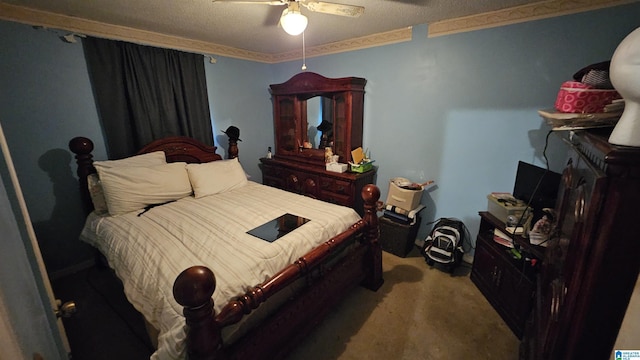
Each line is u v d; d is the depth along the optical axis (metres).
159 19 2.13
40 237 2.19
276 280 1.23
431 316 1.85
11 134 1.98
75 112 2.22
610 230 0.70
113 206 1.98
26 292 0.56
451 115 2.38
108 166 2.09
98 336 1.70
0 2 1.80
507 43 2.00
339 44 2.93
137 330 1.73
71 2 1.80
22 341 0.46
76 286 2.17
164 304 1.15
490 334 1.70
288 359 1.53
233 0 1.38
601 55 1.69
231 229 1.71
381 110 2.81
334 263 1.80
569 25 1.75
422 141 2.60
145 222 1.84
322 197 3.09
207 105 2.99
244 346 1.14
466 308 1.92
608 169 0.68
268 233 1.64
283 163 3.37
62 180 2.23
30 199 2.11
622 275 0.72
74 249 2.35
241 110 3.45
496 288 1.90
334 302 1.74
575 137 1.16
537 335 1.23
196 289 0.91
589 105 1.21
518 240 1.71
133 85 2.41
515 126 2.07
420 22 2.29
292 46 3.11
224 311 1.05
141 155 2.38
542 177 1.76
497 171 2.22
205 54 2.95
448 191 2.54
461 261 2.49
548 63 1.87
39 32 1.98
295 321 1.45
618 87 0.71
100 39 2.21
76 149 2.09
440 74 2.36
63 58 2.11
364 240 2.06
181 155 2.74
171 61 2.64
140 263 1.42
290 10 1.44
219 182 2.55
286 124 3.48
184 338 1.00
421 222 2.79
